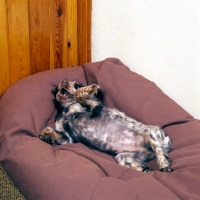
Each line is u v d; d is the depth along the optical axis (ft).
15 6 6.41
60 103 6.24
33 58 6.98
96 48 7.76
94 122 5.90
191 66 6.26
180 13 6.12
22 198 4.80
